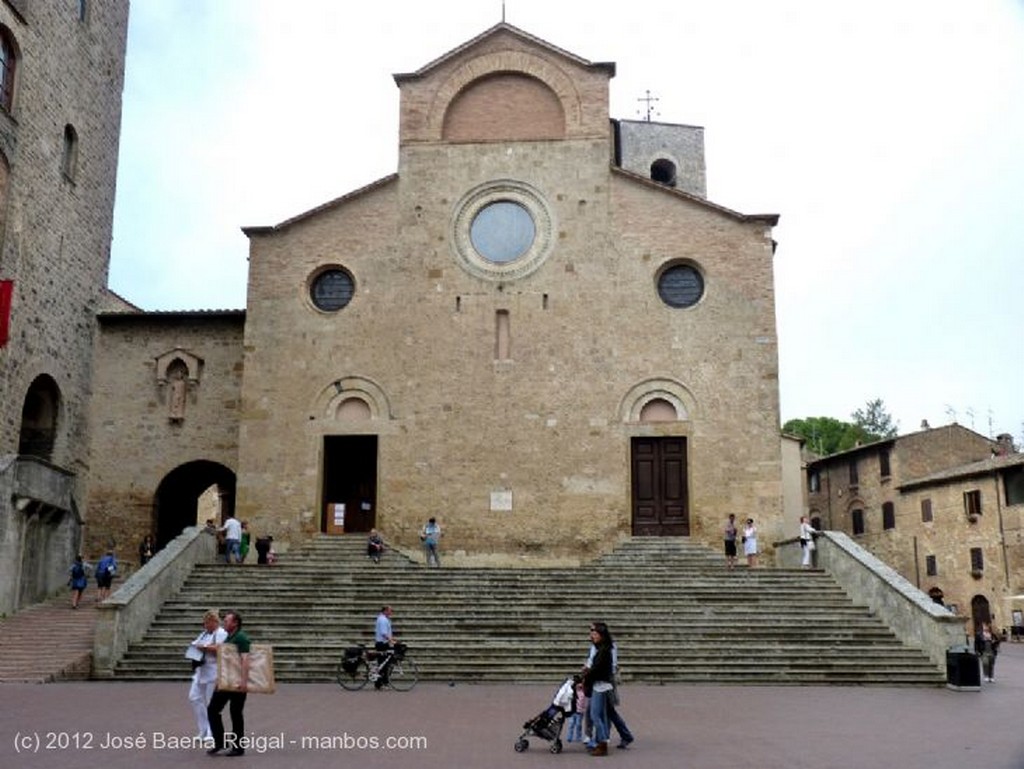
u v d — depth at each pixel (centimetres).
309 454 3453
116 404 3706
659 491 3388
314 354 3525
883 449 6006
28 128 3200
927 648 2412
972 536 5272
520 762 1337
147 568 2650
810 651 2444
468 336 3503
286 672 2355
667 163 5197
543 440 3412
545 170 3616
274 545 3388
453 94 3700
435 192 3625
